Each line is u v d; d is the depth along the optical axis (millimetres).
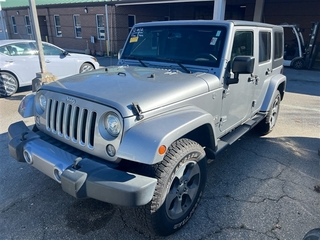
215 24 3064
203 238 2414
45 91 2557
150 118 2107
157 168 2121
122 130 1967
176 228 2426
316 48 13375
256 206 2865
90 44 18344
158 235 2357
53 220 2615
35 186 3170
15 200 2910
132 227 2535
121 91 2248
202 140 2727
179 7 19906
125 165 2154
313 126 5449
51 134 2535
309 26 17438
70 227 2525
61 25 19953
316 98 7758
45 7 20141
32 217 2650
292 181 3371
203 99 2670
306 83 9977
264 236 2447
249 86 3637
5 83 7355
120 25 16734
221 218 2674
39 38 6473
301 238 2428
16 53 7551
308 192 3137
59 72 8430
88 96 2162
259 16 14688
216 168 3674
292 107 6816
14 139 2572
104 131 2084
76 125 2264
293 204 2908
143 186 1864
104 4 16266
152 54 3441
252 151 4227
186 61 3111
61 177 1990
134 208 2180
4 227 2512
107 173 1963
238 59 2703
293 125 5496
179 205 2441
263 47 3967
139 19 17703
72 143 2312
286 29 18062
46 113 2535
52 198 2953
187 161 2342
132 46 3668
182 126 2072
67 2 19203
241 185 3262
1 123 5348
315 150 4305
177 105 2354
